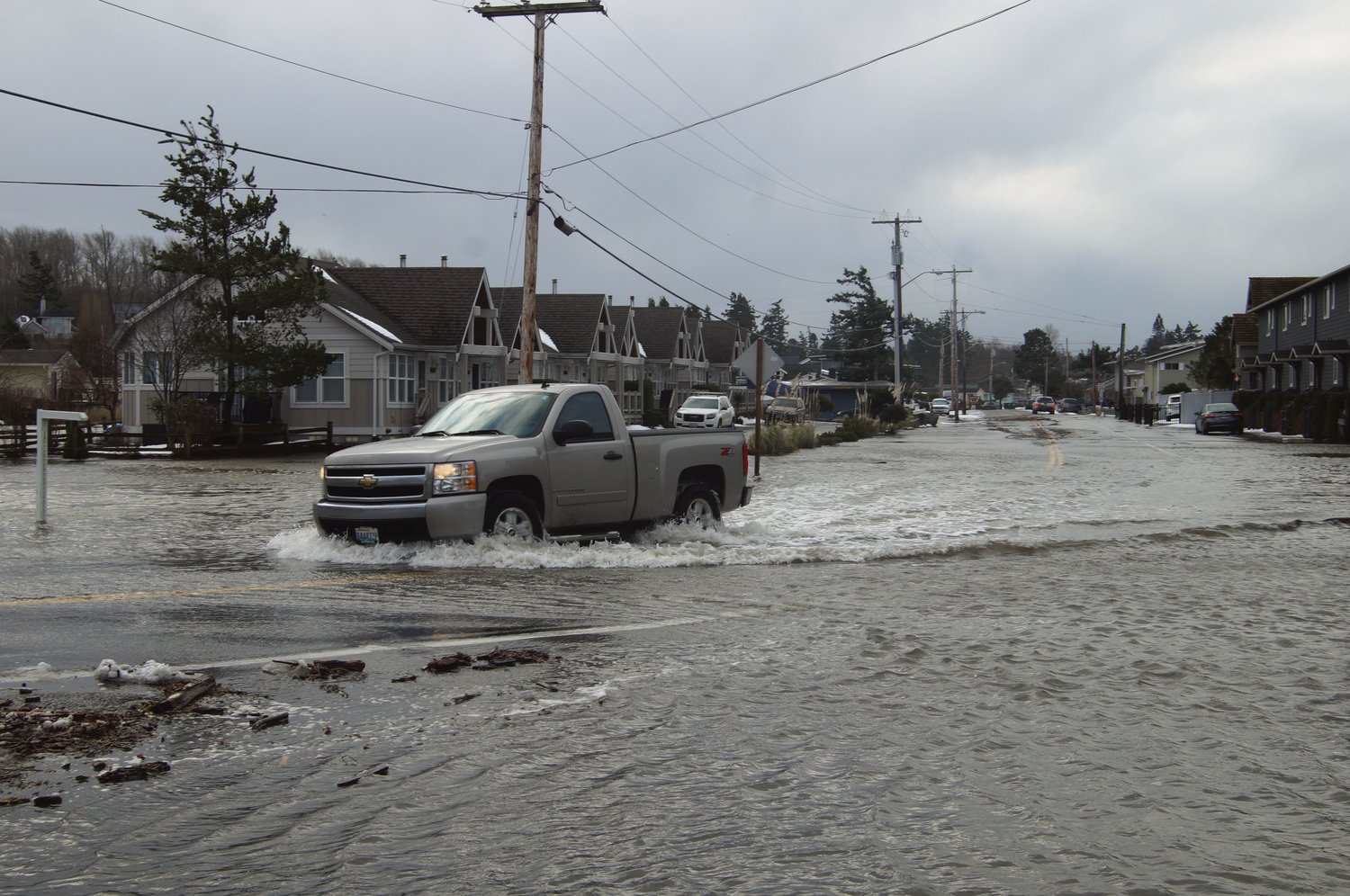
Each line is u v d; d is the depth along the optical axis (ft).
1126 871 14.02
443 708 20.75
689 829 15.21
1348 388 174.40
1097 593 34.83
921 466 101.55
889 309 366.22
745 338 325.83
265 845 14.53
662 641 26.84
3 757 17.67
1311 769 17.88
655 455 44.50
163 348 123.85
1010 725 20.11
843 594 33.96
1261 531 52.65
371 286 153.99
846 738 19.25
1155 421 267.80
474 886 13.43
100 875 13.60
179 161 116.26
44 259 379.14
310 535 42.57
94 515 55.47
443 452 38.68
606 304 209.97
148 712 20.15
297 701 21.08
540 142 91.61
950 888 13.48
